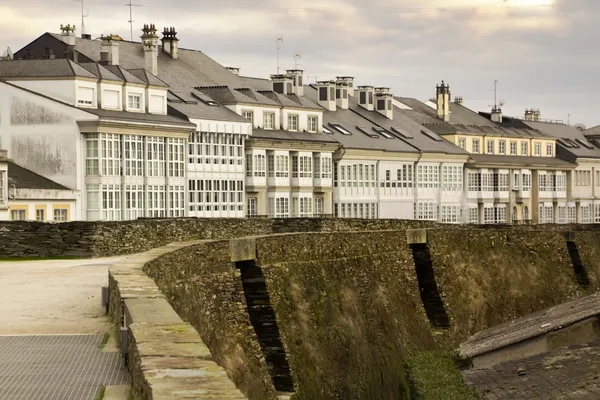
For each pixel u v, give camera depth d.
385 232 63.91
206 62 122.81
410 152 129.50
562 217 163.00
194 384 12.57
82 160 88.38
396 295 61.69
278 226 72.06
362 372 50.31
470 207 143.00
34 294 33.50
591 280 85.81
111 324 25.78
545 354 47.69
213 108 104.75
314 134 117.56
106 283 37.38
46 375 18.84
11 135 89.94
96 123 87.50
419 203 132.75
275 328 44.19
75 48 103.56
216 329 38.47
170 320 18.16
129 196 91.44
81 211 87.88
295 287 48.19
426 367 53.56
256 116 110.25
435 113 153.88
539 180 157.50
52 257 53.16
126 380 18.23
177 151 97.44
